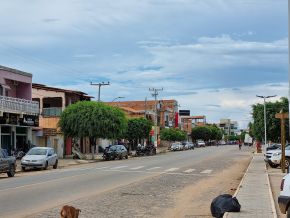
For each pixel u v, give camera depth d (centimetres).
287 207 1037
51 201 1611
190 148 10500
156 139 10381
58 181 2383
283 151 3002
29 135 5012
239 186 2098
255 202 1526
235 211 1306
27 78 5044
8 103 4450
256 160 4816
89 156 6147
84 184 2241
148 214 1370
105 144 7756
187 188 2136
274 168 3544
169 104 14475
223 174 3039
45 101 6556
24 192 1875
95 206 1507
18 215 1311
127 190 2003
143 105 12788
